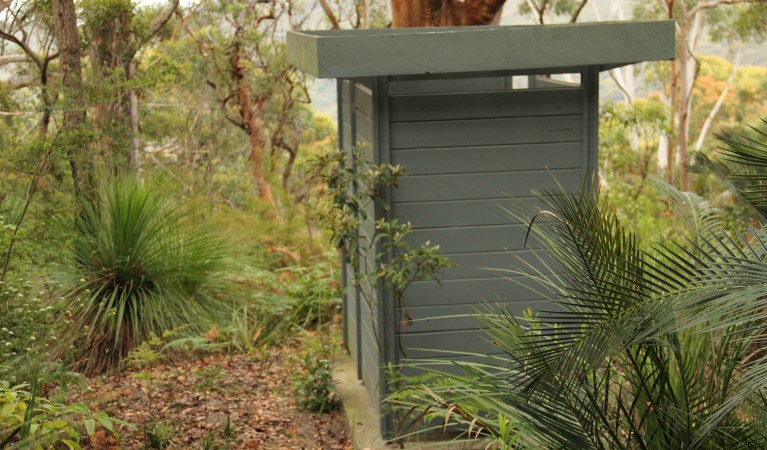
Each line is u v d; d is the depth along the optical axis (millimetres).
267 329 7422
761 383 2361
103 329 6195
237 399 5785
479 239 4953
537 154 4914
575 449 2941
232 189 15836
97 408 4961
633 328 2449
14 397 3482
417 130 4859
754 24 17594
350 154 5945
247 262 8258
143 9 9812
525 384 3139
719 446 2949
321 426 5449
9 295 4371
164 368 6266
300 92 16062
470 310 5004
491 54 4406
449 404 3400
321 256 9562
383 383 4953
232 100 16047
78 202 6699
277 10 14875
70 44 7035
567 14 16297
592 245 2711
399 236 4746
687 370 3059
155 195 7156
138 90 9531
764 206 3428
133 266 6668
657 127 12859
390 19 15031
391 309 4957
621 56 4445
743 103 22141
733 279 2348
